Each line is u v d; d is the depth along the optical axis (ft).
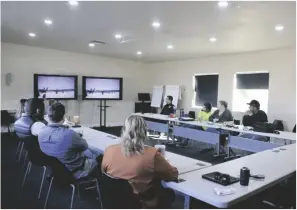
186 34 16.28
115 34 16.93
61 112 8.03
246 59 22.71
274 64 20.86
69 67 26.08
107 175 5.52
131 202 5.40
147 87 32.55
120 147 5.81
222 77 24.59
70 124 13.96
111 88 27.91
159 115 21.76
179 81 28.71
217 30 15.01
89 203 9.51
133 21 13.71
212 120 18.70
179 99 27.94
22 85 23.30
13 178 12.05
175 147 19.08
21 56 23.08
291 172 6.61
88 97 26.40
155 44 19.86
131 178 5.50
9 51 22.41
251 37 16.53
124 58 29.35
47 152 7.88
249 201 6.55
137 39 18.31
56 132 7.75
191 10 11.62
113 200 5.45
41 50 24.20
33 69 23.82
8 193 10.30
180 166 6.95
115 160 5.73
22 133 11.00
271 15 12.00
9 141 19.98
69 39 19.25
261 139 14.71
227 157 15.88
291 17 12.26
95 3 11.07
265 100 21.84
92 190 10.63
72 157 7.82
